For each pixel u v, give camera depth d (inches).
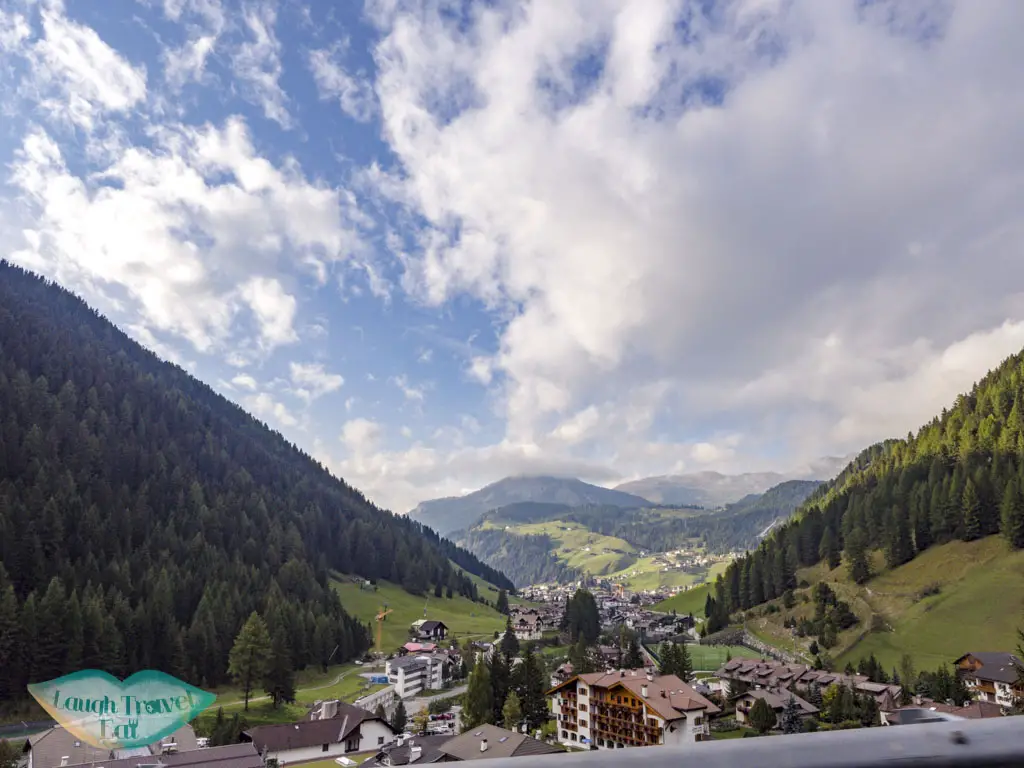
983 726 70.1
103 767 1664.6
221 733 2400.3
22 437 5211.6
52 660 3078.2
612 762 64.4
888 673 4018.2
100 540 4549.7
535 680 3152.1
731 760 62.9
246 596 4517.7
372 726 2596.0
